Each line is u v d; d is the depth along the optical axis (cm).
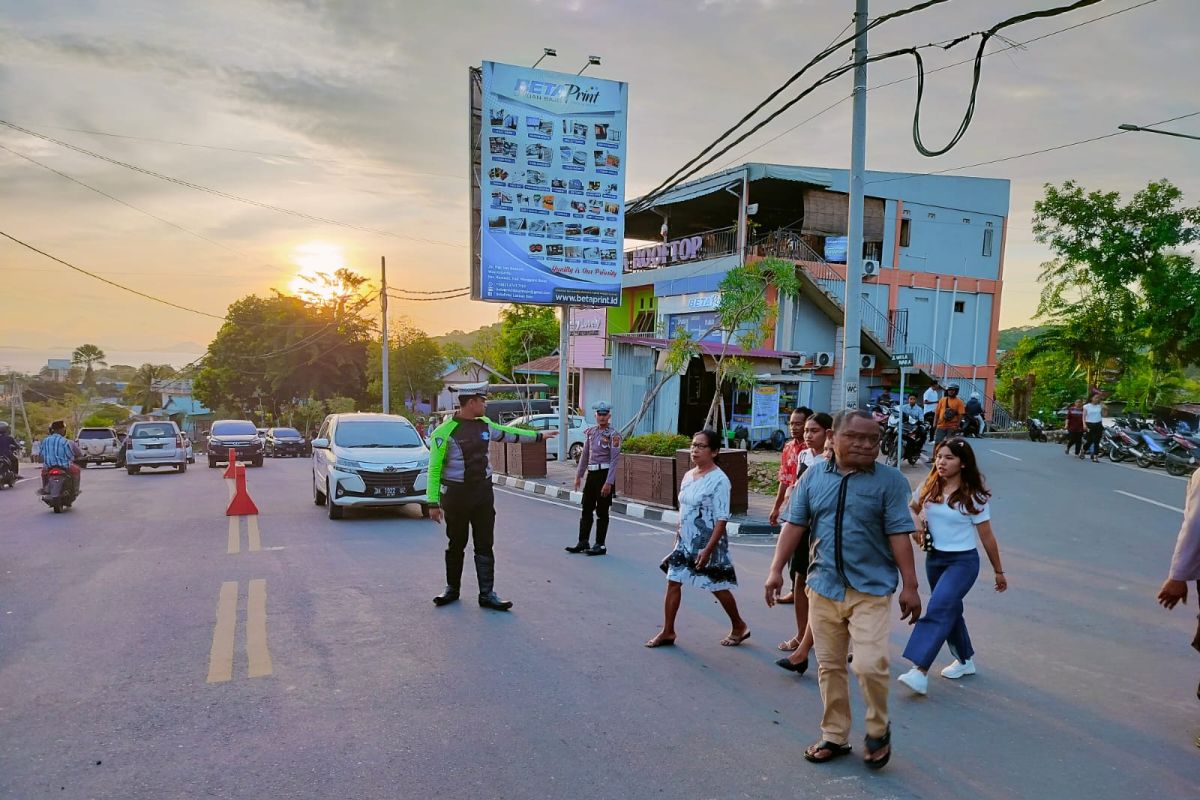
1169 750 404
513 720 426
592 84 1895
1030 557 888
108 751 382
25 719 420
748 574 810
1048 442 2581
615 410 2258
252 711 432
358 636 569
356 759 377
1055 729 429
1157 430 1889
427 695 459
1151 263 2734
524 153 1848
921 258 2848
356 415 1313
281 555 869
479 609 647
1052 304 3022
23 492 1719
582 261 1905
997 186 2973
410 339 4903
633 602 681
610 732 413
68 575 766
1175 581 405
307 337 5794
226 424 2705
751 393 2280
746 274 1580
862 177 1097
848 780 366
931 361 2856
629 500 1328
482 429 667
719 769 374
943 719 442
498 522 1134
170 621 603
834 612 383
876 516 371
